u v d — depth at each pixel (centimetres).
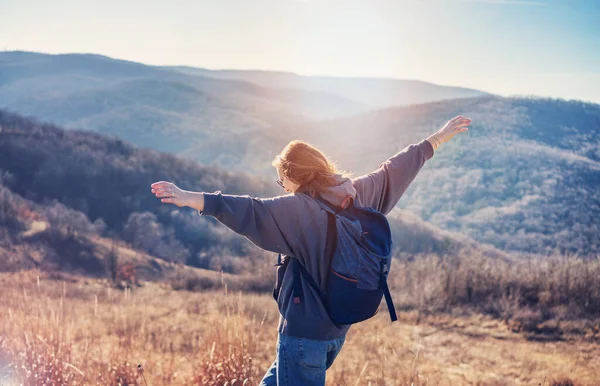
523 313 1443
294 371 203
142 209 11200
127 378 405
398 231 9869
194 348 622
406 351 834
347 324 200
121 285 3728
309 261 198
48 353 383
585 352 1052
